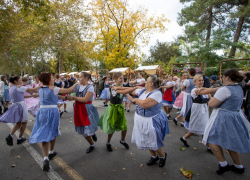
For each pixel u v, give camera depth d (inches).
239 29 477.7
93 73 581.9
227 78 87.5
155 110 90.8
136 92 102.9
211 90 98.3
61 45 722.2
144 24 660.1
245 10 410.6
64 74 693.9
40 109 101.3
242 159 109.9
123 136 123.4
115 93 114.3
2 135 156.5
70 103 350.0
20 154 116.8
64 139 145.9
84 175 92.2
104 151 122.1
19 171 95.7
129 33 650.2
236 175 91.2
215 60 399.9
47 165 91.1
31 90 130.6
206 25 529.3
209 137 91.2
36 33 599.8
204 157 113.0
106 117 118.3
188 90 155.4
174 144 135.6
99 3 619.2
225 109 87.0
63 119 215.2
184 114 156.6
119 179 88.6
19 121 130.0
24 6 195.6
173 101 217.5
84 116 110.7
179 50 481.4
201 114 120.2
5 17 279.4
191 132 124.9
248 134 87.2
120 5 619.5
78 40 761.0
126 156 114.3
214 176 90.6
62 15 708.0
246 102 168.9
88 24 730.2
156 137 90.0
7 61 869.8
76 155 116.0
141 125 91.1
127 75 494.6
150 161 102.6
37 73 1411.2
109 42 693.9
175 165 102.7
